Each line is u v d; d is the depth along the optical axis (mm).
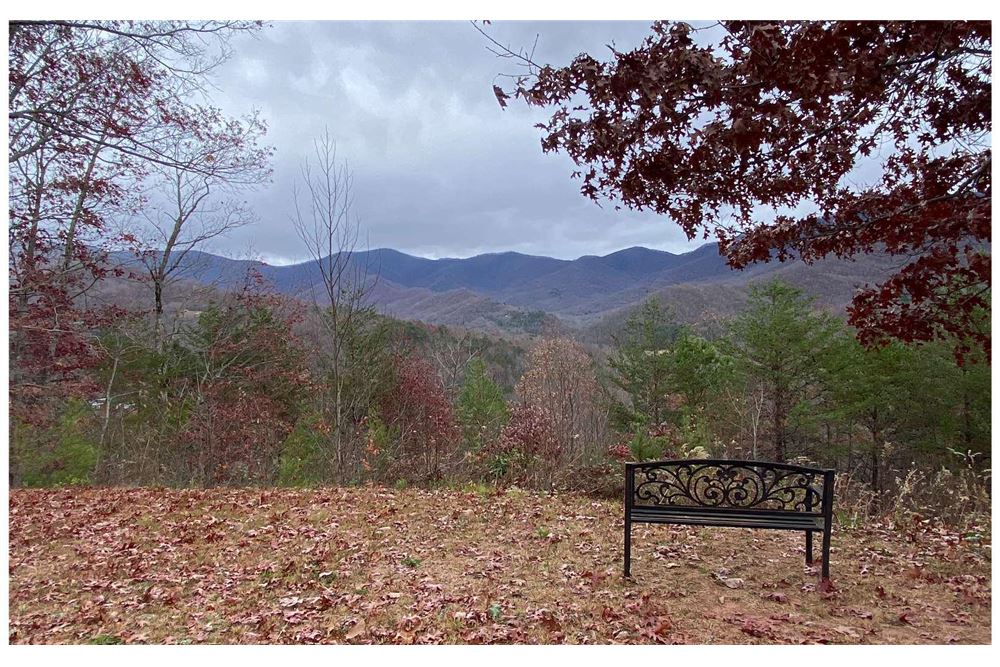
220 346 12992
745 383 16656
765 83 3115
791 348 15484
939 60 3312
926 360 14133
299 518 6168
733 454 12195
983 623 3605
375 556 4941
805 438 17266
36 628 3682
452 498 7258
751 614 3748
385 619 3709
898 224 3609
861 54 3066
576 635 3447
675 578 4406
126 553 5137
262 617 3770
